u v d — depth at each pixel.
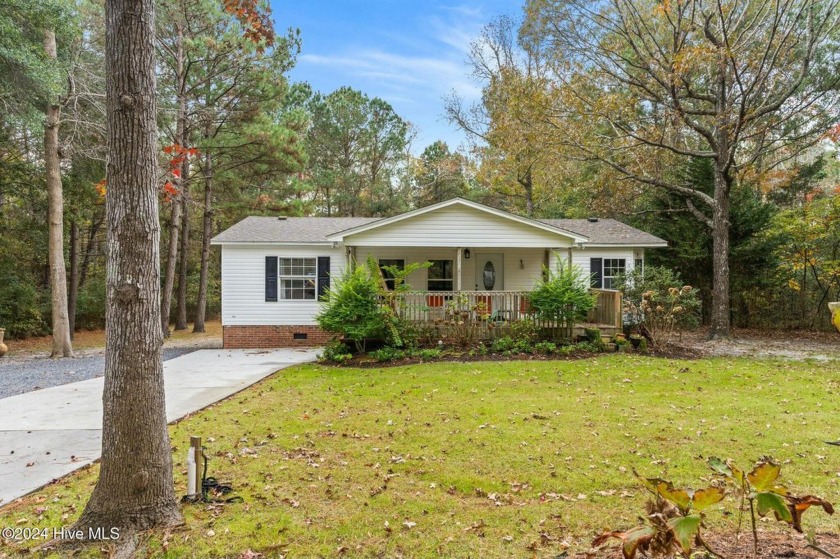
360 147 29.58
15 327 17.80
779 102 13.63
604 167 19.95
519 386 8.29
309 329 14.66
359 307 11.45
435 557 3.20
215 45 17.34
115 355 3.46
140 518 3.45
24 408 7.17
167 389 8.44
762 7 13.67
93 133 15.14
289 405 7.27
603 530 3.47
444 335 12.26
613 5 15.95
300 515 3.80
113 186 3.40
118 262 3.42
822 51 15.57
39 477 4.60
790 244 17.11
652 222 19.05
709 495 1.86
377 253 15.60
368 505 3.97
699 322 17.41
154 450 3.54
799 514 1.89
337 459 5.02
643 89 15.48
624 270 15.21
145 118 3.44
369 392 8.03
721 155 14.79
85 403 7.48
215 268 27.47
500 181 27.06
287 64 19.45
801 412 6.51
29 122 12.17
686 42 14.90
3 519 3.77
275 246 14.52
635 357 11.09
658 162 17.94
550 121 17.12
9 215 18.81
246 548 3.32
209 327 23.36
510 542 3.37
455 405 7.07
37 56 11.70
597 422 6.14
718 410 6.64
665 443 5.33
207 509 3.85
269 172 20.70
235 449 5.32
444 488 4.31
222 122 19.31
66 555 3.20
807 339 15.02
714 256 14.96
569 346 11.77
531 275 16.08
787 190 21.25
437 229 13.83
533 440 5.48
